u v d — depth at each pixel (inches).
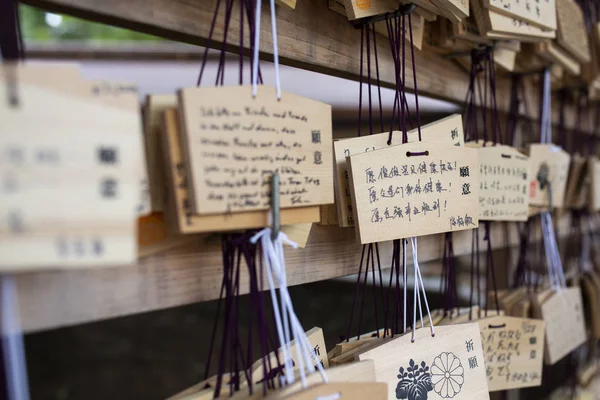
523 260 50.7
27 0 20.1
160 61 82.0
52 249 14.5
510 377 38.7
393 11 28.6
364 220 26.1
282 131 21.1
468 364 30.0
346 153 27.7
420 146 28.2
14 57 22.6
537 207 46.6
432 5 28.7
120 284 20.8
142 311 21.5
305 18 28.4
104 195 15.4
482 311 39.3
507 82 51.3
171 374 101.8
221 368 22.8
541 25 35.8
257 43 21.4
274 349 23.7
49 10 20.7
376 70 32.1
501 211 37.9
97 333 124.3
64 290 19.2
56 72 15.1
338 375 23.5
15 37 22.6
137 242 20.5
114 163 15.6
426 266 58.7
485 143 38.0
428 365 28.4
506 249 57.2
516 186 39.1
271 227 21.0
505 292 48.1
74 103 15.0
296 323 22.3
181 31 22.8
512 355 38.8
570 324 48.4
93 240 15.2
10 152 14.0
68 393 97.0
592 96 67.8
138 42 87.2
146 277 21.6
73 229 14.9
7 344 17.8
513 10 33.0
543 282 53.6
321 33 29.5
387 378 26.8
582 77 56.5
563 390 65.0
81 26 113.0
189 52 79.7
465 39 36.5
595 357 71.7
